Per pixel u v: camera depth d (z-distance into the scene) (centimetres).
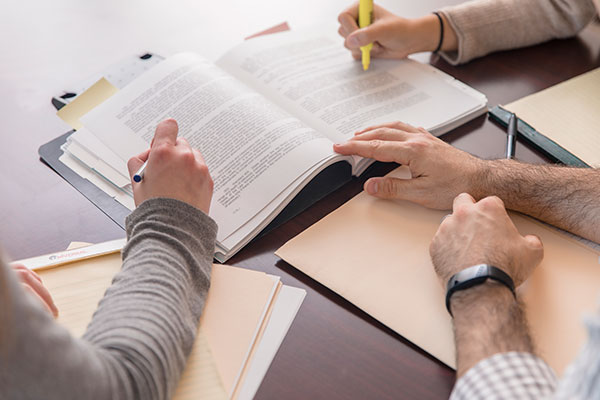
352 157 79
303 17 117
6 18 116
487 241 63
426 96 92
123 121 87
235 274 66
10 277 38
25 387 40
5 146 87
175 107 87
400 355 59
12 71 102
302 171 75
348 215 74
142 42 109
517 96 95
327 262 68
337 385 56
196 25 114
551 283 64
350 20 103
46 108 94
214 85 89
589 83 95
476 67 102
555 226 73
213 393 55
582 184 73
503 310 57
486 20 103
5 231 73
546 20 104
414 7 117
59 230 74
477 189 74
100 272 67
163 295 56
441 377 56
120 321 52
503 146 85
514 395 48
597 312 40
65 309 62
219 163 78
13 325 38
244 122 82
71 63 104
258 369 57
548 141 84
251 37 109
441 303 63
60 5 120
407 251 69
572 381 40
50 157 85
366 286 65
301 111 89
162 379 51
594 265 66
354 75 97
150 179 66
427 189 75
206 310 62
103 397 44
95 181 81
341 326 62
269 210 72
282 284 66
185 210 65
